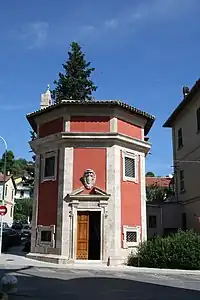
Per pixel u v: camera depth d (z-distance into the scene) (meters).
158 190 39.69
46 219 21.92
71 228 20.64
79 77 42.03
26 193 86.69
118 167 21.53
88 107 22.00
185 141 28.88
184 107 28.81
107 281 14.21
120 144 21.92
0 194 57.41
